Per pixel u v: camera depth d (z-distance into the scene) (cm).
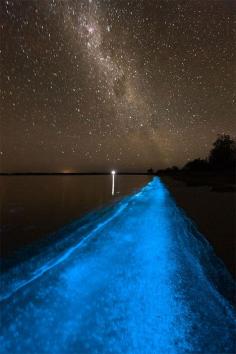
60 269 776
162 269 716
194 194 2294
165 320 475
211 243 874
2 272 750
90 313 512
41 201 2708
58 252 972
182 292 574
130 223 1401
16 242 1128
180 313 494
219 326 451
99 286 635
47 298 581
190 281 628
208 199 1920
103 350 408
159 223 1302
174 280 639
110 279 674
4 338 443
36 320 493
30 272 750
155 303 537
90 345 421
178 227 1140
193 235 980
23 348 418
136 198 2580
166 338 430
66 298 579
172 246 909
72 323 481
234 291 569
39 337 443
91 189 4375
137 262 794
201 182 3678
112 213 1816
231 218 1241
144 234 1141
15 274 735
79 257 884
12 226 1486
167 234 1070
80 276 709
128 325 467
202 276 645
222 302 526
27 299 578
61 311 525
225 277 632
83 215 1844
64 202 2609
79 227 1445
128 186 4919
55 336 446
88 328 464
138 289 604
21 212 2012
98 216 1758
